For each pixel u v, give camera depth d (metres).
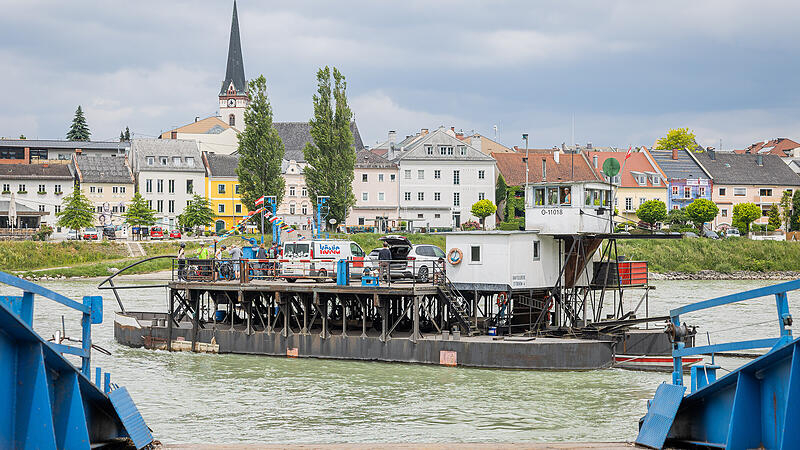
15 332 12.56
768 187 142.38
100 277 92.69
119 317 47.59
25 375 12.91
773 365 14.05
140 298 69.88
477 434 25.50
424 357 37.97
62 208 125.75
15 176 124.19
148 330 44.16
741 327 50.94
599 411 28.91
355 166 128.50
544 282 41.28
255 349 41.44
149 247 102.75
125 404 17.33
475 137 134.75
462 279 40.62
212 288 42.53
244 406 29.70
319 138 107.31
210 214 123.44
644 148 141.88
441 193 128.75
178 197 131.75
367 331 42.25
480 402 30.25
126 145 157.50
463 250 40.56
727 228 127.75
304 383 33.97
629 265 42.84
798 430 12.90
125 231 115.75
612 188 43.34
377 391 32.25
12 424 12.84
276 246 48.62
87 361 16.23
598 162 136.62
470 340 37.47
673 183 136.50
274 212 52.31
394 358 38.50
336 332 42.00
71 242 99.81
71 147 153.38
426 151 129.00
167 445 17.70
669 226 122.88
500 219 128.00
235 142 165.25
